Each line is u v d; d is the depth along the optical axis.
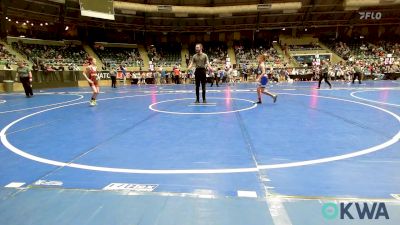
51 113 8.38
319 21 37.06
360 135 5.07
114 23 34.97
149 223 2.21
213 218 2.28
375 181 3.01
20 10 27.55
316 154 3.98
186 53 39.81
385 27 40.09
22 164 3.71
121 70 30.20
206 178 3.15
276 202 2.54
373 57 35.75
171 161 3.76
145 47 40.38
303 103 10.02
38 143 4.82
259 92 10.15
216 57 38.72
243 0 33.28
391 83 23.09
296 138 4.93
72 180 3.13
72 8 29.73
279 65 35.03
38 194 2.77
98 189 2.87
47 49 31.17
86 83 27.41
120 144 4.69
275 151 4.16
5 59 24.30
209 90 17.72
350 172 3.28
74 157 3.99
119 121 6.87
